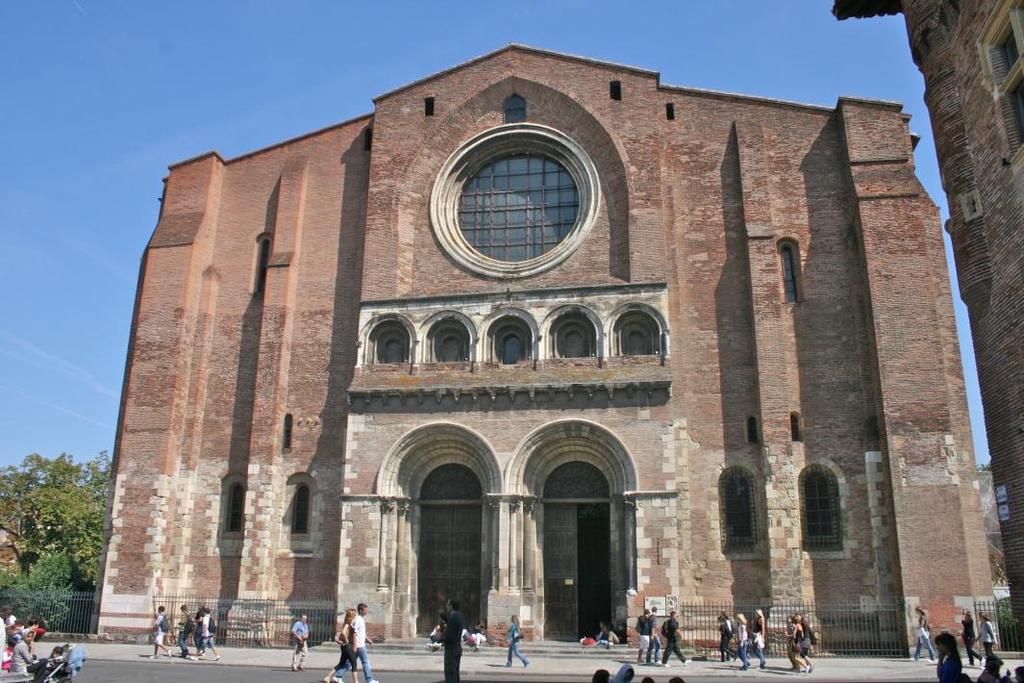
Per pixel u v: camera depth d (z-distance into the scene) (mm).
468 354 37281
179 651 33406
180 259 40906
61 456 65188
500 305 37375
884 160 36188
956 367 35031
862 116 37219
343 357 39281
